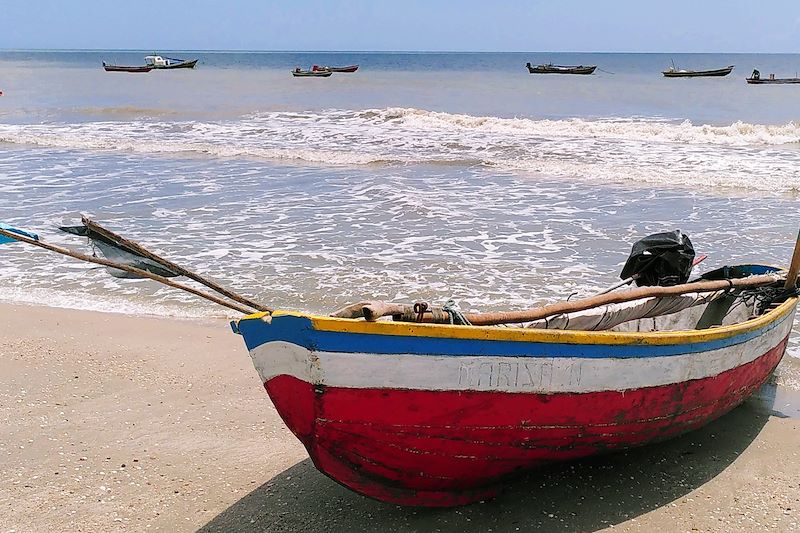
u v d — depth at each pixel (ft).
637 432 16.31
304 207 44.32
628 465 17.65
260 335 12.94
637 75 206.59
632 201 46.14
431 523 15.21
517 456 15.03
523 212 43.27
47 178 52.75
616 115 92.02
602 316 17.65
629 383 15.21
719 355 16.94
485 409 13.83
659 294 17.99
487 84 148.15
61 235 38.19
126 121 85.40
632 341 14.82
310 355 12.71
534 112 95.20
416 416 13.52
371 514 15.57
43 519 15.34
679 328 21.49
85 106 101.09
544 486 16.67
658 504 16.03
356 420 13.37
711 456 18.10
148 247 35.86
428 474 14.71
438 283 30.73
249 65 290.97
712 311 21.89
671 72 192.65
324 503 15.98
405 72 216.95
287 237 37.86
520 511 15.67
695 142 68.54
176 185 50.65
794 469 17.47
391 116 85.46
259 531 15.02
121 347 24.54
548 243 36.76
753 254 34.55
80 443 18.44
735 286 19.90
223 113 91.61
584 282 30.78
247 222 40.83
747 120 85.66
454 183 51.78
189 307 28.37
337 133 75.10
